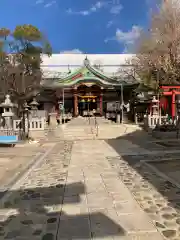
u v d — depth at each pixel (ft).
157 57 71.61
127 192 17.10
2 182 20.44
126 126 64.59
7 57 71.77
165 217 13.07
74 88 97.40
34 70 79.00
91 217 13.33
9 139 41.24
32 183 19.89
